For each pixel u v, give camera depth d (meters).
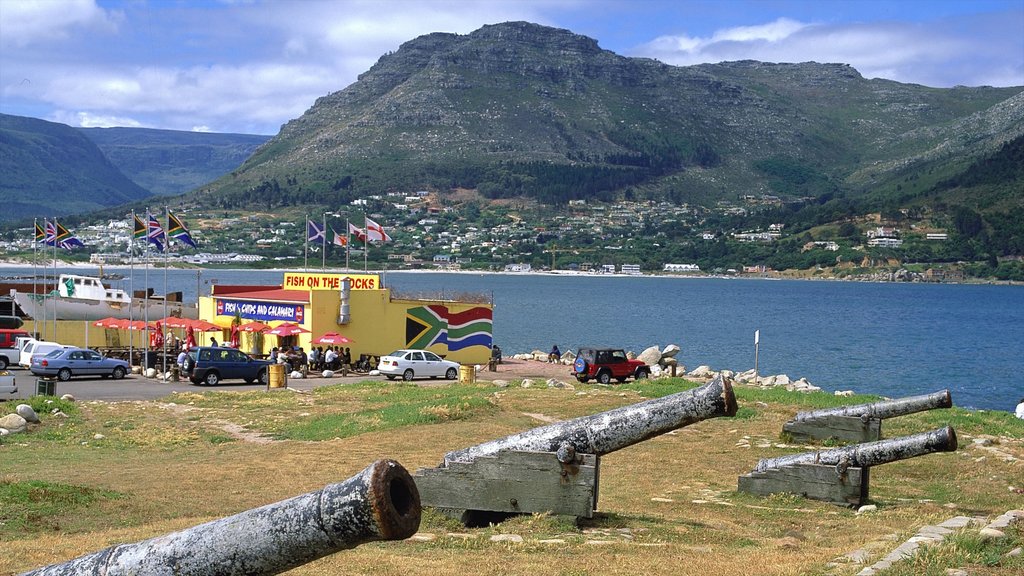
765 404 33.12
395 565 12.49
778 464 19.22
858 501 18.50
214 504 18.20
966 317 174.88
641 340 112.25
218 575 5.91
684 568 12.38
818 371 84.88
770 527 16.14
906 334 131.50
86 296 63.44
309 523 5.68
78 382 47.22
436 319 62.16
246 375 47.62
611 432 15.34
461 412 30.66
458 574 12.03
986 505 19.08
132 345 59.06
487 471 15.70
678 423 14.71
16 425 28.92
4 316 61.25
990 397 69.25
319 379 51.31
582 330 124.88
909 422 29.67
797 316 167.75
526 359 71.44
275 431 29.77
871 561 11.97
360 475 5.64
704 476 21.81
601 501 18.34
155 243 53.91
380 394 38.12
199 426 30.75
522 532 14.92
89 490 18.45
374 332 59.25
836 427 25.59
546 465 15.55
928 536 13.45
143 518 16.92
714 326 138.25
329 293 57.22
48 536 15.20
